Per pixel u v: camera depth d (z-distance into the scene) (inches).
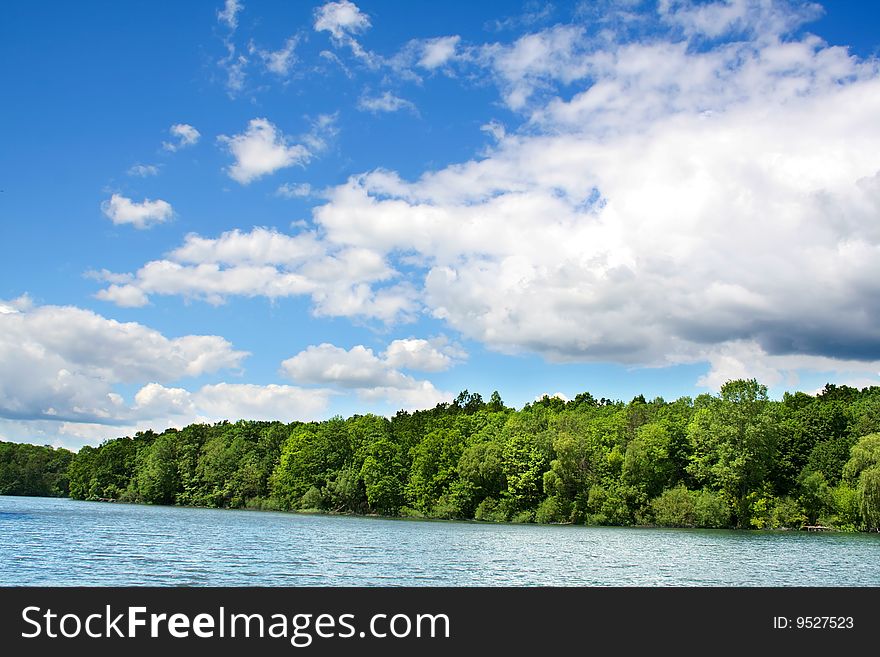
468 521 4950.8
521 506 4926.2
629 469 4603.8
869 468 4055.1
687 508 4370.1
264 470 6638.8
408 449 5925.2
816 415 4990.2
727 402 4453.7
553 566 2183.8
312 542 2942.9
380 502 5605.3
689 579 1955.0
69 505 6702.8
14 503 7086.6
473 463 5118.1
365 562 2233.0
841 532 4153.5
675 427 4781.0
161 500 7170.3
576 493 4758.9
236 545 2751.0
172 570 2000.5
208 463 6919.3
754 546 3038.9
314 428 7047.2
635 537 3472.0
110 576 1878.7
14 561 2138.3
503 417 6171.3
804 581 1950.1
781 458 4712.1
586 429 5201.8
